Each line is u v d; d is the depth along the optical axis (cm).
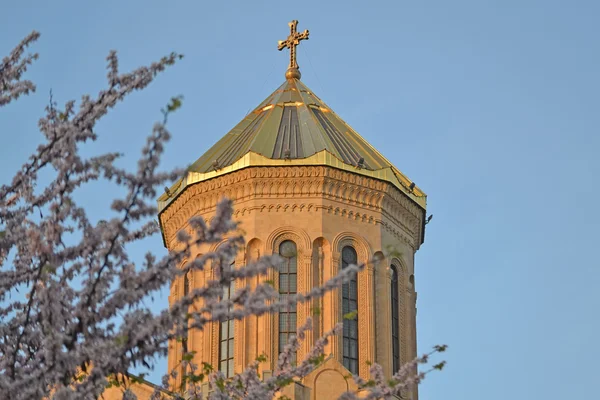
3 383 7694
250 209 17888
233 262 17662
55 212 8094
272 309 7781
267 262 7781
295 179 17950
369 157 19088
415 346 18488
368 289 17762
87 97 8144
